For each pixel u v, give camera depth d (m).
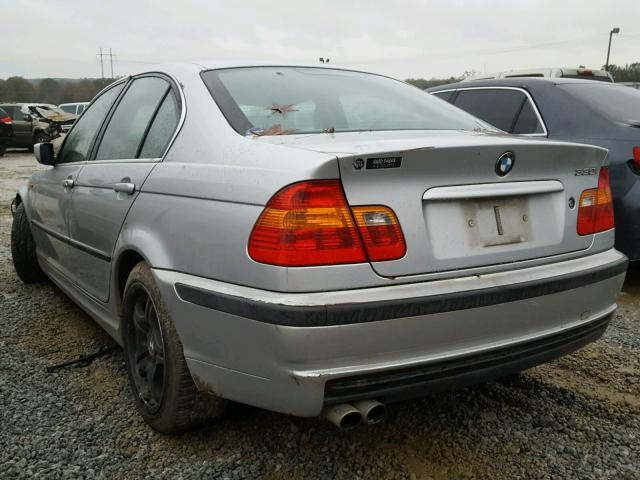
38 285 4.59
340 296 1.81
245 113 2.39
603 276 2.35
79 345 3.40
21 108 20.31
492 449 2.38
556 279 2.17
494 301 2.00
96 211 2.89
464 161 2.01
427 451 2.35
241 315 1.89
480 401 2.77
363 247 1.84
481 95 5.38
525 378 3.01
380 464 2.26
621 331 3.66
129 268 2.72
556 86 4.84
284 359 1.81
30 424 2.52
